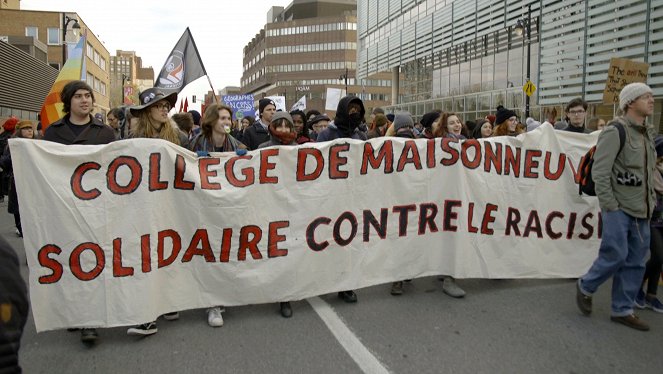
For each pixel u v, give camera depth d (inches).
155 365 145.9
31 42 1327.5
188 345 159.6
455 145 210.4
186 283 177.8
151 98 188.2
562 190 222.2
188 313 189.5
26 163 156.4
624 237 170.9
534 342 160.9
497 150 214.1
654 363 147.0
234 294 181.6
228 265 181.0
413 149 207.9
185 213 176.6
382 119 297.1
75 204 159.9
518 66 874.1
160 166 171.0
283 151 189.0
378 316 184.1
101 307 161.3
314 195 192.5
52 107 331.6
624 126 171.2
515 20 858.8
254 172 185.0
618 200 171.6
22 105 1037.8
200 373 140.6
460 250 208.4
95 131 188.9
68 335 169.3
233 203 180.5
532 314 185.9
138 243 165.2
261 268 184.9
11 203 311.9
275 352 153.8
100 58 2230.6
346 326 174.2
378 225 203.2
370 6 1549.0
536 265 219.5
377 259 203.5
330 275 195.6
